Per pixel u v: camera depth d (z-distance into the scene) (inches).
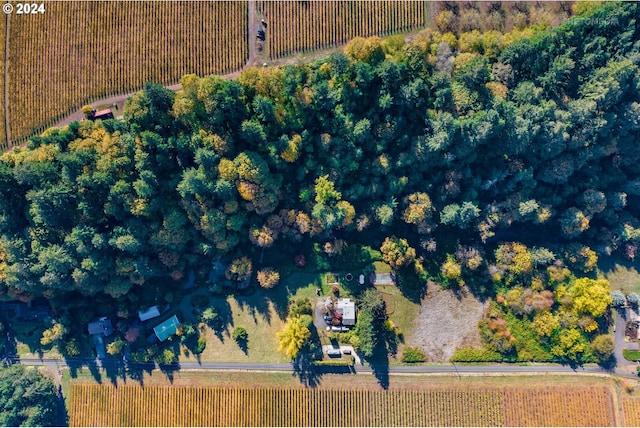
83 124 3617.1
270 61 3836.1
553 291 4089.6
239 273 3939.5
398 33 3804.1
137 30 3836.1
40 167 3462.1
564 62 3508.9
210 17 3816.4
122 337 4057.6
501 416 4055.1
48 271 3688.5
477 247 4057.6
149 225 3671.3
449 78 3543.3
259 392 4057.6
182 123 3548.2
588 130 3676.2
